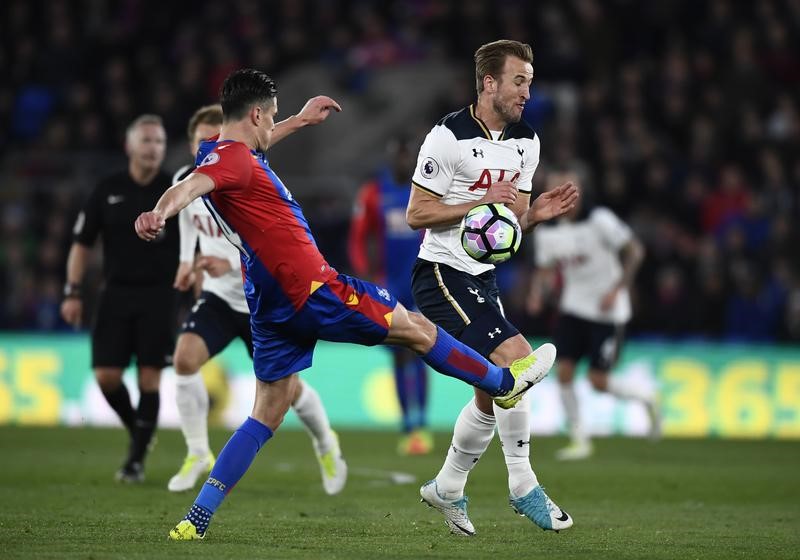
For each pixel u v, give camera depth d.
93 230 31.09
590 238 40.66
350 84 73.00
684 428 50.59
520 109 21.75
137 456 30.45
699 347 51.19
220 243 28.39
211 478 19.72
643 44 69.44
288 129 22.20
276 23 73.19
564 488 31.00
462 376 19.95
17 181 63.09
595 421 50.44
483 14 70.69
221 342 28.42
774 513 26.08
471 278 21.67
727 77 64.56
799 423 50.56
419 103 71.19
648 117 65.00
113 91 69.81
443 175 21.56
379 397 51.38
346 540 20.22
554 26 67.75
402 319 19.75
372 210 43.19
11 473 32.19
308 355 20.17
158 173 31.17
